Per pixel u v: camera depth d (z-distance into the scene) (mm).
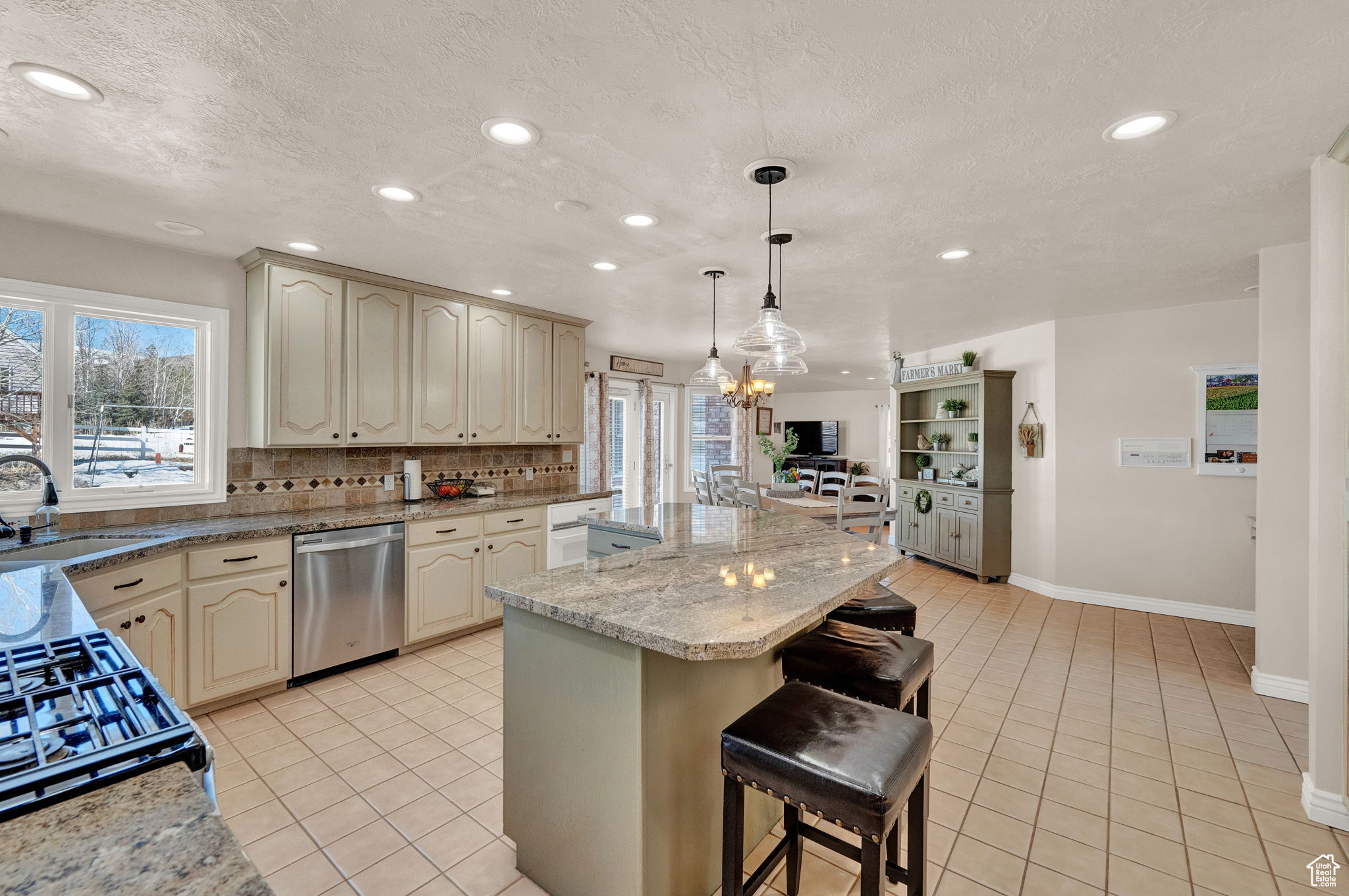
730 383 4762
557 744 1688
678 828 1618
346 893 1742
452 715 2826
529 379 4504
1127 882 1806
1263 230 2791
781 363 3738
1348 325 2012
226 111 1796
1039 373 5035
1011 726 2777
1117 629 4152
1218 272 3500
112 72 1599
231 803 2158
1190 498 4367
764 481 10734
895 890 1786
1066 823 2080
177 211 2596
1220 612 4285
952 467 6332
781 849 1667
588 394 6586
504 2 1340
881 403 10422
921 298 4156
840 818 1254
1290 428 3012
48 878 607
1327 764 2102
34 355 2758
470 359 4109
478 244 3029
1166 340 4422
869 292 3971
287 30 1429
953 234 2857
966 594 5047
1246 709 2945
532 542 4199
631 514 3391
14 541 2463
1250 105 1756
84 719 898
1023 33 1447
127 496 2959
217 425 3227
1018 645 3852
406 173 2219
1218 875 1834
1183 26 1418
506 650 1829
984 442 5320
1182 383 4367
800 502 5188
